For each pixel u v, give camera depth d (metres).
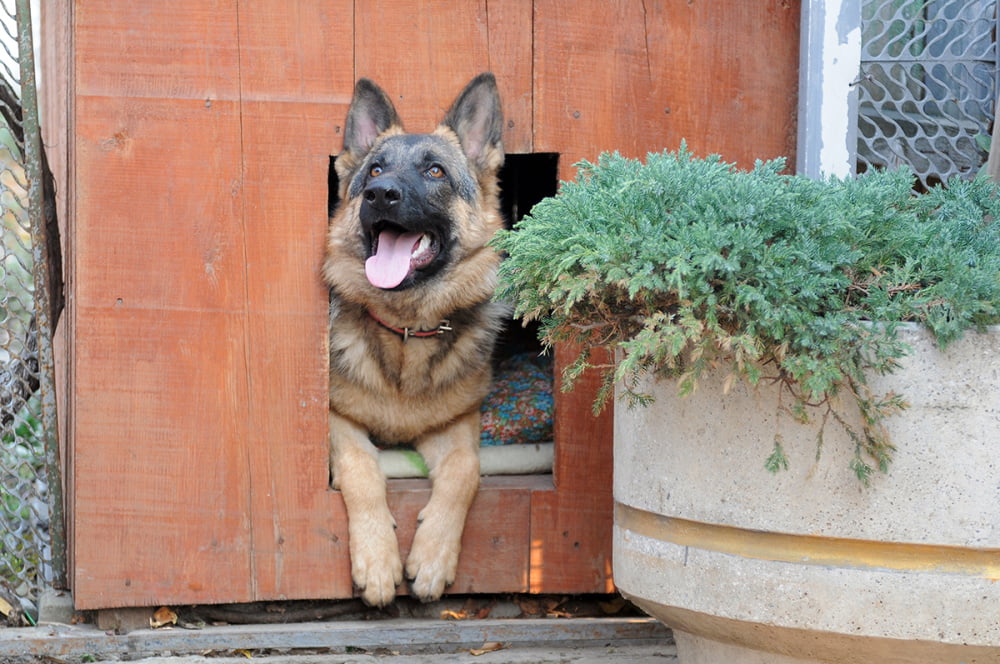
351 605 4.30
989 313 2.76
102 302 3.98
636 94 4.26
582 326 3.06
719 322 2.89
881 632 2.81
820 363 2.69
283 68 4.07
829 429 2.84
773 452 2.89
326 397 4.14
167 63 3.99
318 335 4.13
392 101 4.21
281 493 4.13
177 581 4.08
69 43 4.12
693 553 3.09
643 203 2.98
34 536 4.43
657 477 3.18
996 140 3.82
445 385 4.54
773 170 3.26
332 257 4.19
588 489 4.30
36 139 4.29
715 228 2.75
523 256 3.05
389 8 4.14
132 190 3.98
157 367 4.03
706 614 3.06
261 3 4.04
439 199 4.32
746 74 4.36
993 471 2.74
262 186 4.07
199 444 4.07
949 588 2.76
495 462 4.65
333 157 4.88
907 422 2.78
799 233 2.83
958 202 3.28
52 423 4.31
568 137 4.22
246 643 4.02
